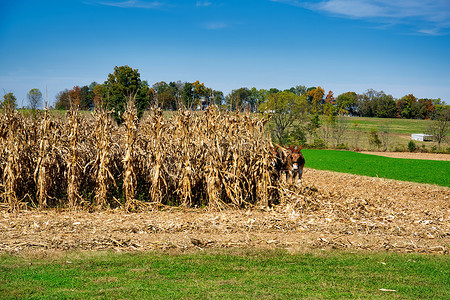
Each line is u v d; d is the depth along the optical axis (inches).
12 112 478.9
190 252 316.2
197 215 439.2
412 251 330.6
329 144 2598.4
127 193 462.6
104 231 361.1
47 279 250.8
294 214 446.9
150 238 345.4
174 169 508.4
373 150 2309.3
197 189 510.3
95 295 226.8
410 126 3959.2
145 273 267.4
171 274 266.8
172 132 525.7
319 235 366.9
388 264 294.2
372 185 764.0
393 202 562.3
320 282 256.8
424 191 698.8
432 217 458.3
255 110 539.2
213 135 501.4
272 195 516.1
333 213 454.9
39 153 468.1
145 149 526.0
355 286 250.7
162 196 491.8
